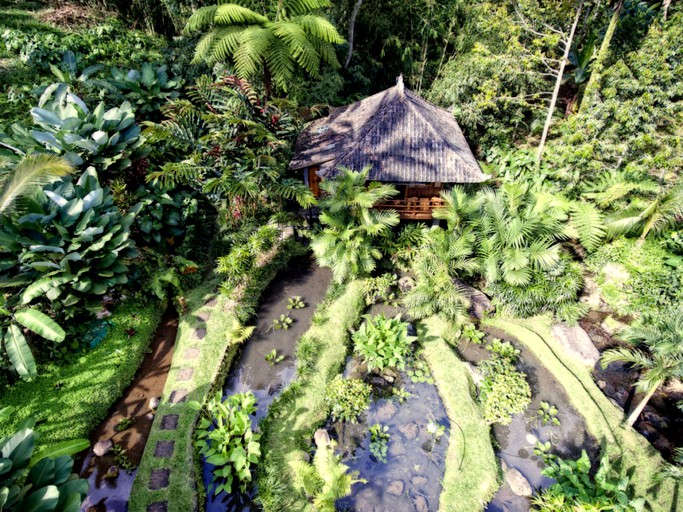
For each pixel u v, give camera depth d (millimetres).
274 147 13719
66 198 9188
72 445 6523
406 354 10516
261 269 12336
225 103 14156
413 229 13711
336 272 11625
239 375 9797
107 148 10727
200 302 11188
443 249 11234
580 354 10375
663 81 11914
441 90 17625
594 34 14477
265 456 7941
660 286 10969
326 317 11133
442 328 11086
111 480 7406
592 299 11805
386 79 20156
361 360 10383
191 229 12508
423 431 8875
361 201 11141
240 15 11711
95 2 18703
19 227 8531
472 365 10344
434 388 9773
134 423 8391
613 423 8906
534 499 7656
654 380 7914
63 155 9641
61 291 8711
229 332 10281
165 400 8781
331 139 14125
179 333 10359
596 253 12430
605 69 13359
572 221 12414
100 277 9211
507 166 16625
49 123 10234
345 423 8969
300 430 8500
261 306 11656
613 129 12469
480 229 11844
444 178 12203
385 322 10641
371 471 8133
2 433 7551
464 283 12352
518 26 14609
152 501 7066
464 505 7484
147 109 14000
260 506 7355
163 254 11945
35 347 8773
